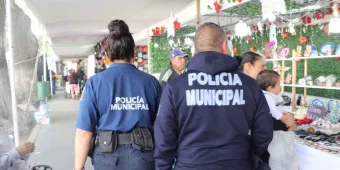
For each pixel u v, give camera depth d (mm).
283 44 6516
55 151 4691
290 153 2021
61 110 9633
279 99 2199
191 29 8398
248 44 7875
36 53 5879
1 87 2830
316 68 5766
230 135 1361
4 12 3201
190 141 1377
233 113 1374
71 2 6703
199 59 1430
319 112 3238
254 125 1446
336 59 5281
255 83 1463
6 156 1910
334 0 4262
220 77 1414
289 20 5293
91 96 1711
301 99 5027
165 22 8695
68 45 17891
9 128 3057
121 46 1785
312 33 5719
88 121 1698
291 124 2062
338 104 3996
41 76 7141
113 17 9031
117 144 1674
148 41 10445
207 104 1367
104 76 1746
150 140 1707
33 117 5324
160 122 1412
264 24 6281
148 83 1791
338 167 2055
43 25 8852
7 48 3270
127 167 1670
